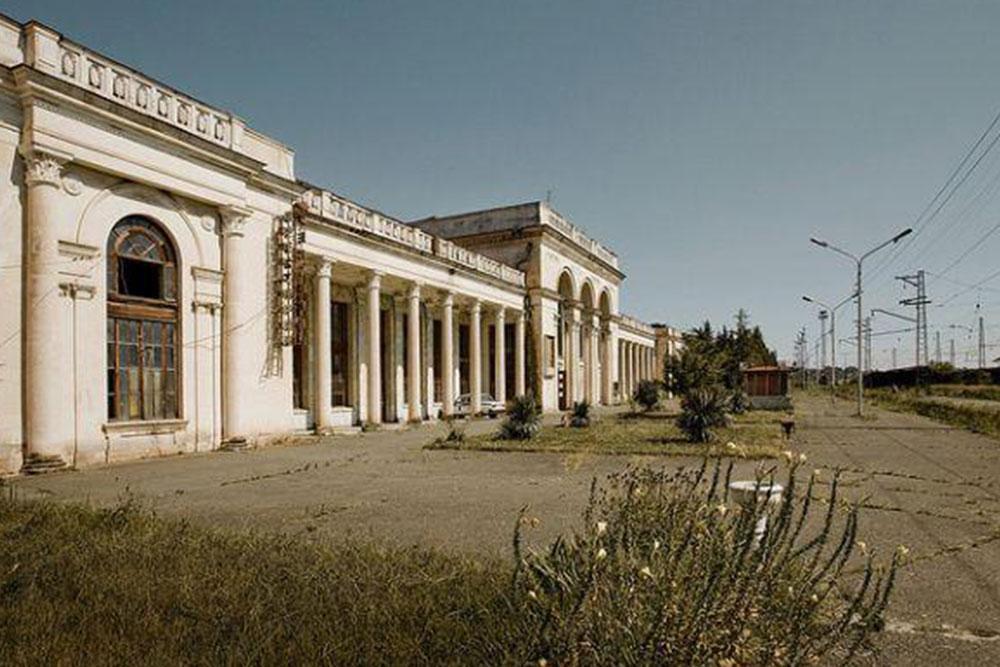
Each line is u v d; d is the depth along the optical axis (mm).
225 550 5828
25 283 13234
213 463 14656
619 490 9422
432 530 7527
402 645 3631
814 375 128625
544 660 2932
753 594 3137
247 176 18781
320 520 8164
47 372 13195
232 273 18188
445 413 31156
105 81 14773
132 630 4012
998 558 6324
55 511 7637
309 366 23812
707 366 33562
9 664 3545
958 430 23141
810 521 7996
